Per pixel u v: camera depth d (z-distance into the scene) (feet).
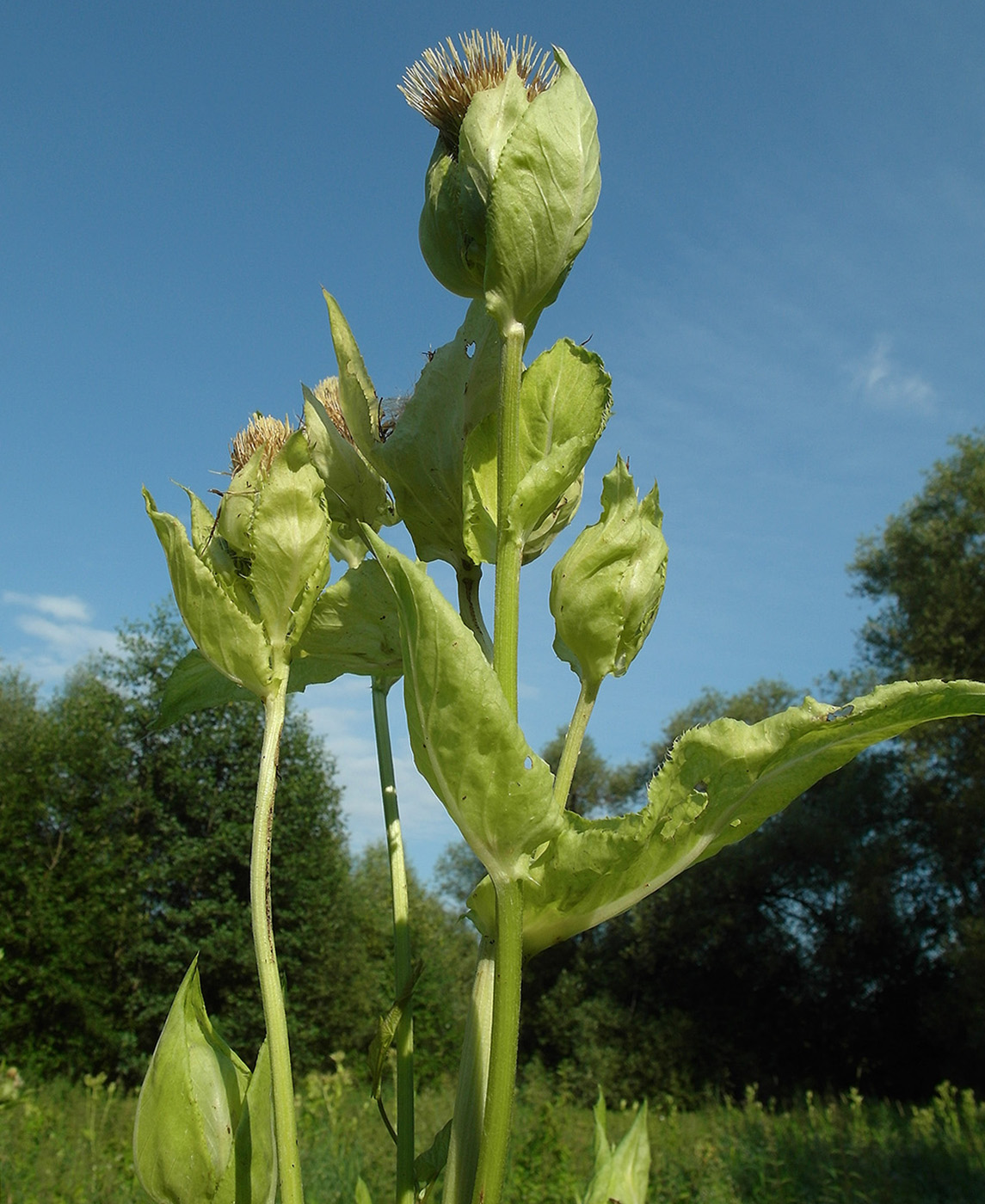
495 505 5.42
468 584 5.66
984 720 79.25
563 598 5.04
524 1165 29.04
